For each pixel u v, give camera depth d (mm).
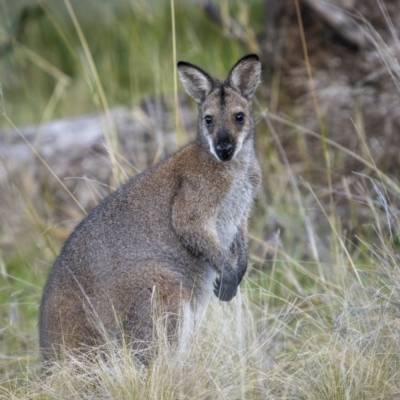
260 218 17031
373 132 17734
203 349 11438
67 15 27359
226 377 10906
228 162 12758
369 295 12180
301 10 19422
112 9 25953
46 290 12453
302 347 11734
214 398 10484
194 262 12984
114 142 16578
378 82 17828
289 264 14859
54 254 15438
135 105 20234
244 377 10703
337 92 18109
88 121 21094
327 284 13523
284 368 11789
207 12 20766
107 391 10500
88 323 11953
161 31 22891
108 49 24562
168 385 10516
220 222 13195
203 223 12711
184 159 12938
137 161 19016
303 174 17766
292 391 10742
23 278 16594
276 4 19875
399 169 17062
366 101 17875
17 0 23672
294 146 18453
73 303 12062
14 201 18062
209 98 12977
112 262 12289
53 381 11102
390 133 17391
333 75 18859
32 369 12500
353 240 15836
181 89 20953
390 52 15867
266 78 19688
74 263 12305
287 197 17094
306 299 12656
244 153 12945
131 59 21797
